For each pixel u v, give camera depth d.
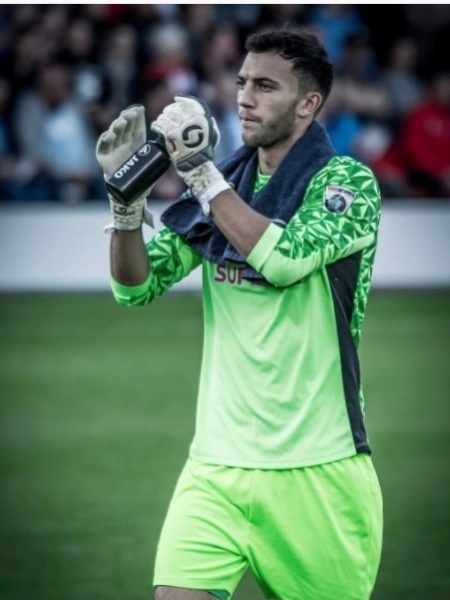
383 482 21.02
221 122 44.34
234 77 45.53
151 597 15.35
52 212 41.91
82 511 19.16
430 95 48.25
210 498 10.82
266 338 10.77
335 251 10.56
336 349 10.83
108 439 23.86
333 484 10.74
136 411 26.25
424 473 21.58
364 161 46.06
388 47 50.88
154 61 45.53
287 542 10.77
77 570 16.36
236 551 10.76
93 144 44.12
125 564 16.64
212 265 11.09
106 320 37.28
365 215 10.73
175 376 29.77
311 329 10.77
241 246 10.33
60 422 25.31
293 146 10.94
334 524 10.75
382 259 42.91
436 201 43.69
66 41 44.97
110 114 44.38
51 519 18.77
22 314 38.00
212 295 11.10
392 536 18.09
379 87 47.50
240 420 10.84
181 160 10.40
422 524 18.67
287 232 10.36
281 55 10.84
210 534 10.74
